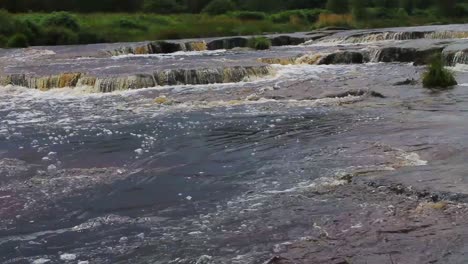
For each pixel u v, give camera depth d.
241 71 20.83
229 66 21.31
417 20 51.47
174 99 17.12
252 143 11.48
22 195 8.60
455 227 6.43
